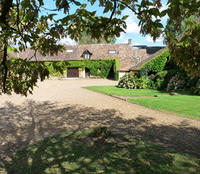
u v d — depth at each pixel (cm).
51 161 344
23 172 314
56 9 154
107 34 188
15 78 194
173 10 130
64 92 1461
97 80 2775
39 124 611
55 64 183
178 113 676
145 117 653
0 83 207
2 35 159
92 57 3117
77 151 377
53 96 1254
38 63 179
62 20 151
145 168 303
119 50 3170
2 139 481
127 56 3059
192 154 355
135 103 926
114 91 1443
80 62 3062
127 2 172
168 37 170
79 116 697
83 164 326
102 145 399
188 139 435
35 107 897
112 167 310
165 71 1580
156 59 1673
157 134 476
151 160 328
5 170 325
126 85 1731
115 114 712
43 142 441
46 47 178
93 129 469
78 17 166
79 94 1326
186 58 180
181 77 1430
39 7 151
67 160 343
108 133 476
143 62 1964
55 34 166
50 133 516
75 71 3152
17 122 642
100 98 1123
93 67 3070
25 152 390
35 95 1309
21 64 176
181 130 500
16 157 371
